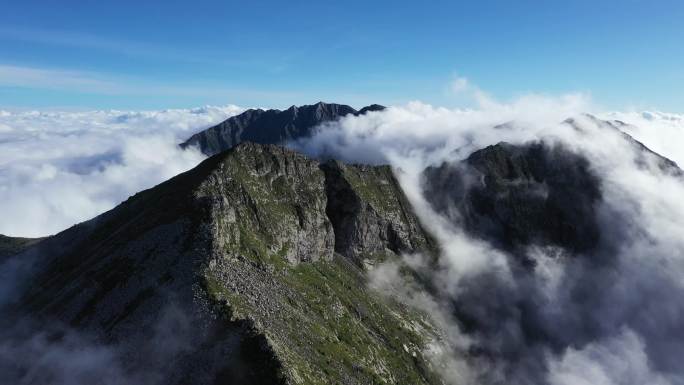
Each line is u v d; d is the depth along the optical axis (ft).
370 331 623.36
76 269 539.70
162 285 415.64
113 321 402.31
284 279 537.65
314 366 398.42
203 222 487.61
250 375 322.55
